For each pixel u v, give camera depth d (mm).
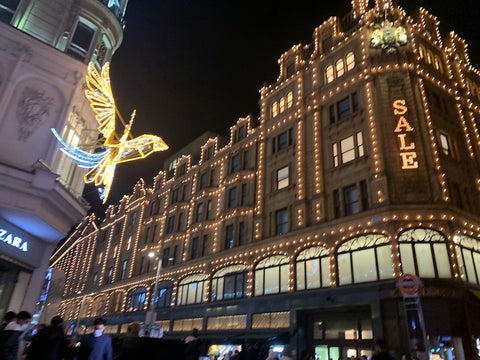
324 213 24750
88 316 53375
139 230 49281
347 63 28062
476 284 20109
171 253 40469
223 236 33469
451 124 25281
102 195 16219
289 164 29344
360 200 22922
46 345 7176
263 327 25859
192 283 35344
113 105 16453
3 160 14180
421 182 21453
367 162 23438
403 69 24984
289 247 26047
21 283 16844
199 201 39688
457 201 22391
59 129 15945
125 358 7883
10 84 14836
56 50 16406
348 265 22156
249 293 27891
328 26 31609
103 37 19734
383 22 26422
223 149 39188
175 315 35250
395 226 20422
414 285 14578
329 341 22297
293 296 24328
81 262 64938
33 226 15945
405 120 23062
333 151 26375
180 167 46969
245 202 33625
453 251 19438
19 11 16281
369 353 20016
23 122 15047
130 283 45469
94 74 16125
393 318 19125
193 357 11508
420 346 14062
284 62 34812
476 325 19312
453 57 29656
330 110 27953
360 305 20500
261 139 33281
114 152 16312
